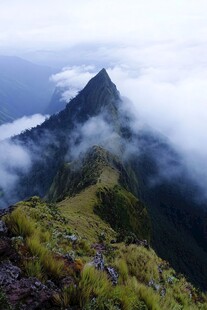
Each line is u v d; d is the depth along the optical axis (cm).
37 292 709
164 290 1484
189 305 1485
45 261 823
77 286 768
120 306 806
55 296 712
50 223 1992
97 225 5216
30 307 675
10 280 721
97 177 12719
